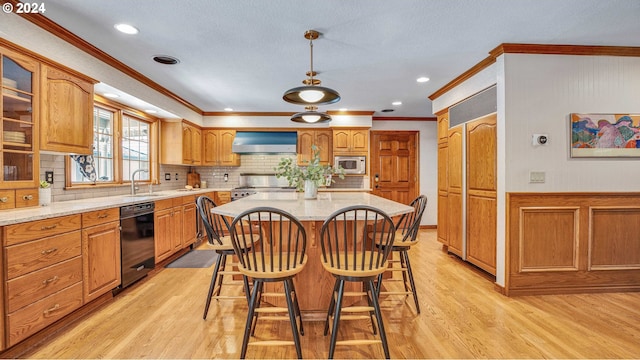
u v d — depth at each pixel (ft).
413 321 7.59
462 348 6.41
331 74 11.66
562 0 6.81
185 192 14.64
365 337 6.82
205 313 7.66
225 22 7.71
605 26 7.97
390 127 20.22
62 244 6.98
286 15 7.39
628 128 9.32
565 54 9.25
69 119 8.30
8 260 5.78
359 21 7.70
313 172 10.07
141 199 10.49
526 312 8.07
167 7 7.00
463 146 12.01
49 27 7.56
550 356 6.14
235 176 19.71
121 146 12.62
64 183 9.68
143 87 11.94
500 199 9.46
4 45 6.63
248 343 5.85
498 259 9.59
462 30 8.20
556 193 9.22
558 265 9.30
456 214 12.69
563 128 9.27
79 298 7.50
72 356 6.07
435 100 14.51
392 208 7.77
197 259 13.19
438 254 13.96
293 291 6.93
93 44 8.87
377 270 5.81
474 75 11.13
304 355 6.18
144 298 8.92
